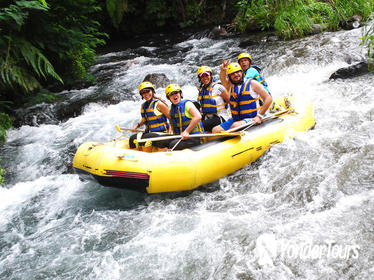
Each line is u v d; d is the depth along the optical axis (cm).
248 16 1145
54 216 389
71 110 703
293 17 941
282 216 323
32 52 692
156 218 353
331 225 298
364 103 523
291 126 447
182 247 306
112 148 376
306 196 345
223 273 271
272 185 375
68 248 329
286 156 418
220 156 387
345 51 751
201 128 417
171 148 395
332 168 376
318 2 1021
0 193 450
